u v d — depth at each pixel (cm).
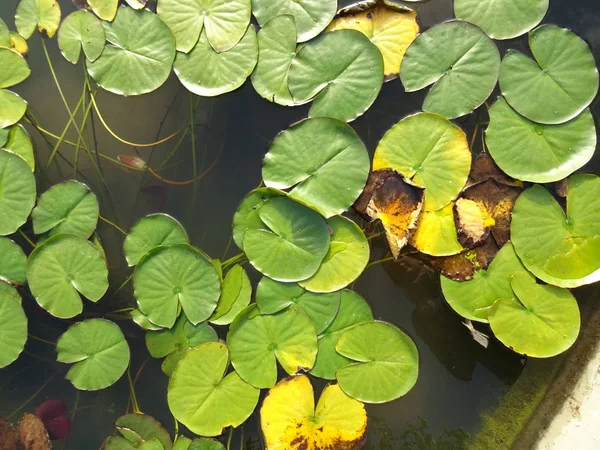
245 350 168
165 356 175
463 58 168
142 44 177
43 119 191
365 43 167
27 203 172
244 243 167
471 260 169
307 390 168
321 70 170
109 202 192
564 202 170
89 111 191
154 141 194
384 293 180
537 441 177
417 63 170
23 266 175
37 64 190
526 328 169
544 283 168
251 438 175
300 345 167
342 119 171
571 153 167
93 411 188
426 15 178
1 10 194
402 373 168
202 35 175
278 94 174
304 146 167
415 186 166
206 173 192
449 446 180
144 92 179
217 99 186
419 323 180
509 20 171
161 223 172
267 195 166
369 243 178
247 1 172
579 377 177
